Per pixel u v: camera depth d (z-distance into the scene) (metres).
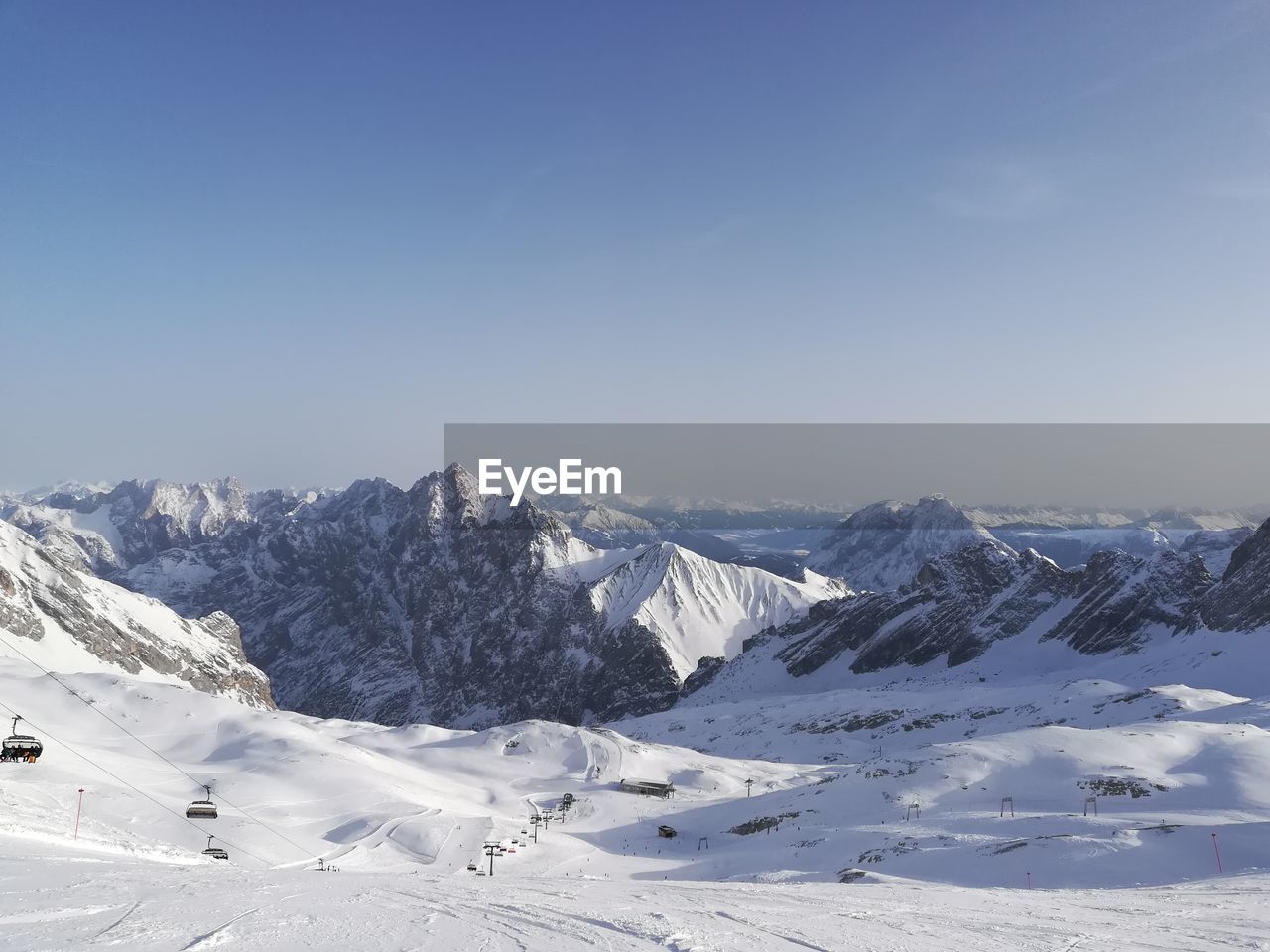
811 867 115.94
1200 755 147.88
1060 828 109.69
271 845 133.12
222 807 161.62
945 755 163.12
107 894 33.84
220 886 38.62
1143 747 153.62
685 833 169.62
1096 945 31.36
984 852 97.44
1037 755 155.00
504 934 29.25
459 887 47.12
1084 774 142.38
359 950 25.66
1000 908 42.41
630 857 152.75
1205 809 120.00
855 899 46.06
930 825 122.44
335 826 159.75
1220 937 33.06
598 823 193.38
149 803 133.62
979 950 29.98
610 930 30.67
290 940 26.50
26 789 114.50
